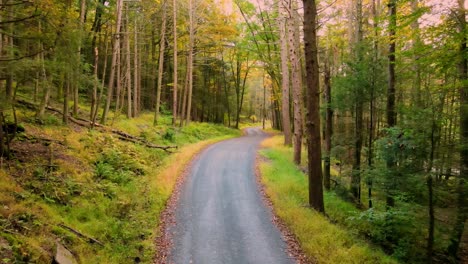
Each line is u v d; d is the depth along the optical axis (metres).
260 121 84.19
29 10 8.59
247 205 11.34
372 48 12.59
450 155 9.16
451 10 8.72
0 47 11.08
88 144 14.19
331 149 13.83
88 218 8.62
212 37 32.19
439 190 9.45
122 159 14.14
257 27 29.55
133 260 7.37
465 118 9.75
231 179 14.65
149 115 30.97
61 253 6.32
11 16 8.38
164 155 18.33
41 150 11.62
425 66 9.98
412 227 9.78
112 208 9.49
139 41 31.77
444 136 9.46
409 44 13.27
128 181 12.21
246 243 8.52
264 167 16.52
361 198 14.83
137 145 17.70
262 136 38.22
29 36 9.04
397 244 9.91
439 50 9.15
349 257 7.44
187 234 9.02
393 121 11.85
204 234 9.03
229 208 11.05
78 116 19.48
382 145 10.20
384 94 12.62
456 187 9.37
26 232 6.56
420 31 9.61
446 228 9.78
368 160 12.57
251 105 82.00
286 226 9.52
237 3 27.61
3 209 6.97
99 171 11.81
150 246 8.05
